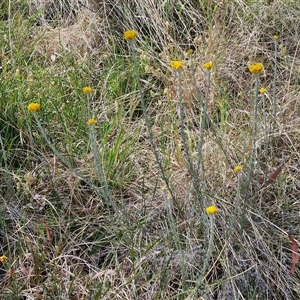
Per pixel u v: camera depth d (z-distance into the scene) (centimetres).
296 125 239
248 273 186
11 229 205
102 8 314
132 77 278
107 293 181
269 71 279
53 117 247
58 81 266
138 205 212
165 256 189
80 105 252
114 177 222
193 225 197
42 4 324
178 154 220
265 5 305
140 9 305
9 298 179
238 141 230
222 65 276
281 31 293
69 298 179
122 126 242
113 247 196
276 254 195
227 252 189
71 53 290
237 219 196
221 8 305
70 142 229
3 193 218
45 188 217
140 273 183
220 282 174
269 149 228
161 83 275
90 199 214
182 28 307
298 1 302
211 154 221
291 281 187
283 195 209
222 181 211
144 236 200
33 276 188
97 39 306
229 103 259
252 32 291
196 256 189
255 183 207
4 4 323
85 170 222
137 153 233
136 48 294
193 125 242
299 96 250
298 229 200
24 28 302
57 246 190
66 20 321
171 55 277
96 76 279
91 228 205
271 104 251
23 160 230
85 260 197
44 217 207
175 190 212
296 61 279
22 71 276
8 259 190
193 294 172
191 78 265
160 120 248
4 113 239
